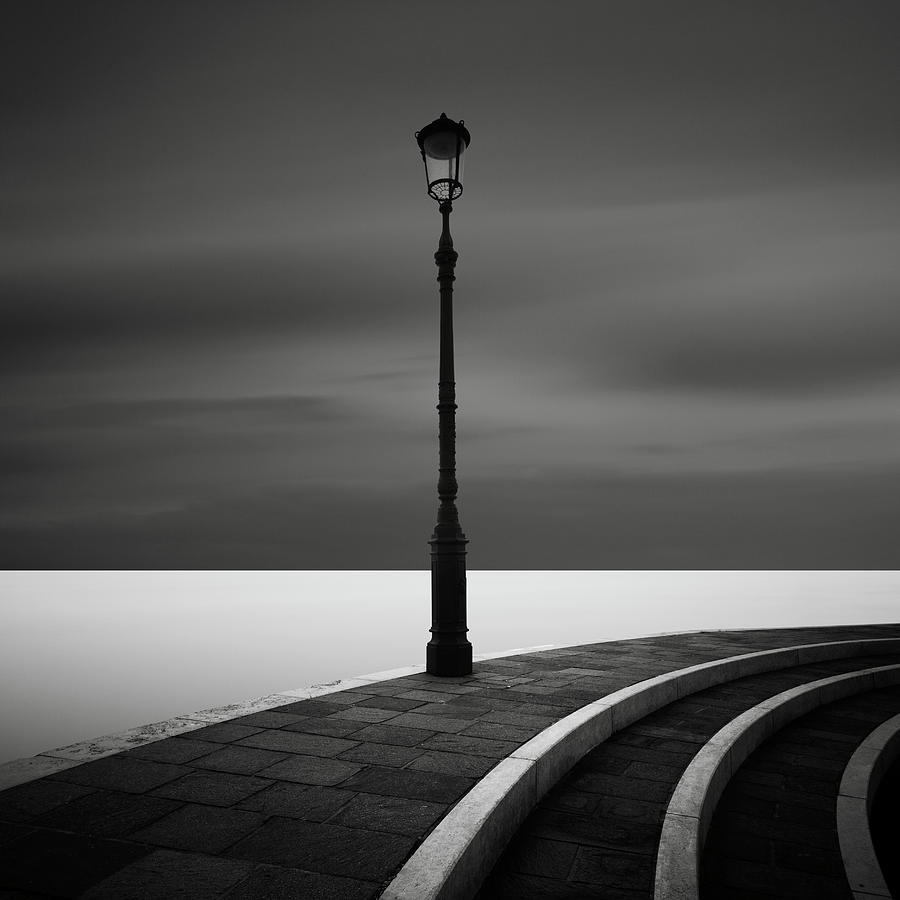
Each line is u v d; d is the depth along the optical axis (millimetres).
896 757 6391
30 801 3678
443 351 8281
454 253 8414
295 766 4348
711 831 4344
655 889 3170
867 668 9547
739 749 5617
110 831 3309
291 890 2752
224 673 16297
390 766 4367
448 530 7867
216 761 4434
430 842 3145
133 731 5172
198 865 2965
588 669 8094
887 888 3600
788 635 12336
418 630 26750
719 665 8281
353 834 3309
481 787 3838
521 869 3467
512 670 8023
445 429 8180
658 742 5672
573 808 4250
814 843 4168
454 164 8398
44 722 12781
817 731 6762
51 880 2801
